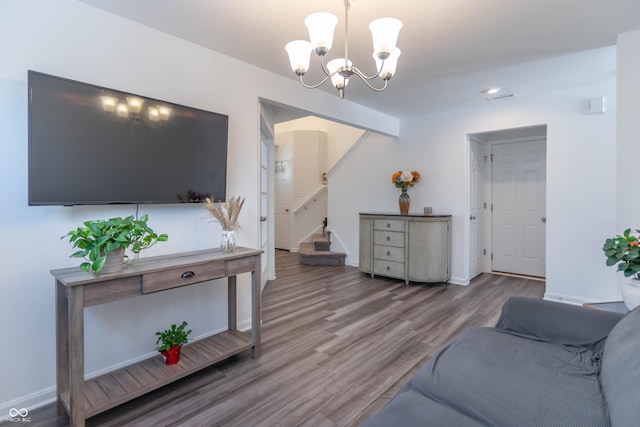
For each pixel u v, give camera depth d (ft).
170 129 7.41
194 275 6.73
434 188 15.62
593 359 4.92
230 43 8.27
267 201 15.20
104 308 7.02
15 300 5.94
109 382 6.22
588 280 11.71
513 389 4.15
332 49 8.54
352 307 11.66
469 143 14.89
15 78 5.85
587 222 11.70
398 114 15.57
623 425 2.96
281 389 6.67
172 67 7.86
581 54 9.00
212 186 8.26
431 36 7.92
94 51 6.70
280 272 17.25
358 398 6.37
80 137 6.13
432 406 3.90
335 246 19.72
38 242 6.15
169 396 6.44
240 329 9.59
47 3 6.15
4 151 5.78
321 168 24.29
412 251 14.62
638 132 7.63
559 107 12.17
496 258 16.80
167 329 7.98
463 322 10.21
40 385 6.23
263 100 10.07
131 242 6.04
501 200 16.55
